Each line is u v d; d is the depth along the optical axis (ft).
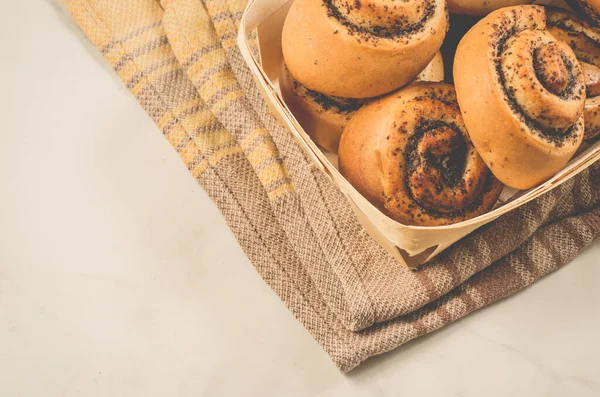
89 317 1.83
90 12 2.07
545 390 1.76
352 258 1.80
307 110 1.78
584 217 1.89
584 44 1.72
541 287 1.85
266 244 1.85
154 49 2.04
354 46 1.63
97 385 1.78
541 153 1.59
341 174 1.73
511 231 1.83
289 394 1.76
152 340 1.81
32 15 2.13
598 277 1.86
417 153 1.65
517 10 1.64
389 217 1.69
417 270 1.80
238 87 1.96
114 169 1.96
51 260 1.88
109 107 2.03
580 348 1.79
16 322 1.83
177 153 1.97
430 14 1.66
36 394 1.78
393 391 1.76
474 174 1.66
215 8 2.00
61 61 2.08
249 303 1.84
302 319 1.79
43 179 1.95
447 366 1.78
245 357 1.79
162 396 1.77
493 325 1.81
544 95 1.57
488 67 1.58
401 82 1.68
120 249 1.89
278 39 1.84
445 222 1.66
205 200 1.94
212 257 1.88
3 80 2.06
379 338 1.75
